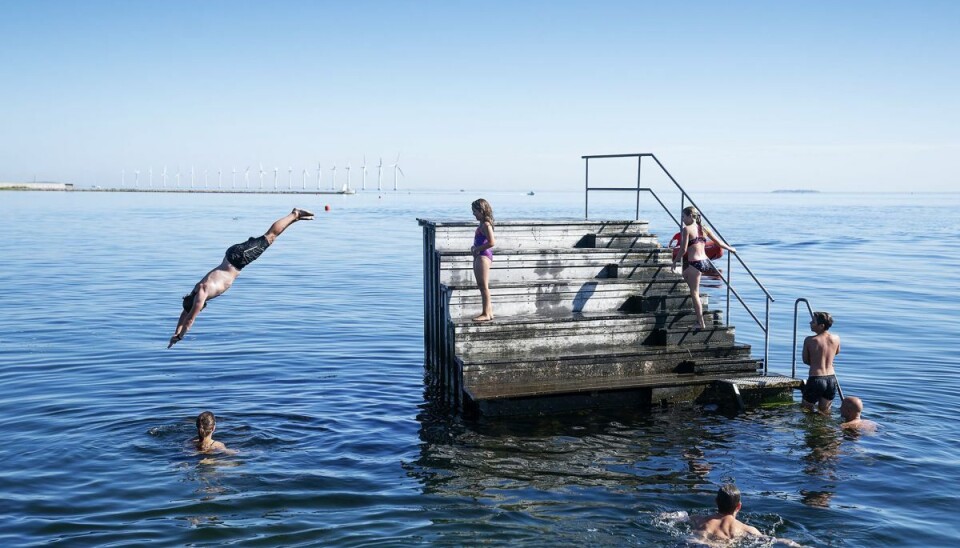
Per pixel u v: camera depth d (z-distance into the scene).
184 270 29.20
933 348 16.06
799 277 28.09
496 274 13.62
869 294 23.98
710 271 13.00
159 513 7.74
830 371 11.70
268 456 9.50
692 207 12.84
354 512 7.83
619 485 8.66
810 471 9.09
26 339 16.50
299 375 13.77
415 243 45.25
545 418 11.34
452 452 9.78
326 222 66.75
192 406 11.62
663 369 12.48
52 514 7.68
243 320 19.27
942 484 8.66
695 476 8.95
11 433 10.19
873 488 8.55
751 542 7.16
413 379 13.70
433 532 7.35
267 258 35.81
